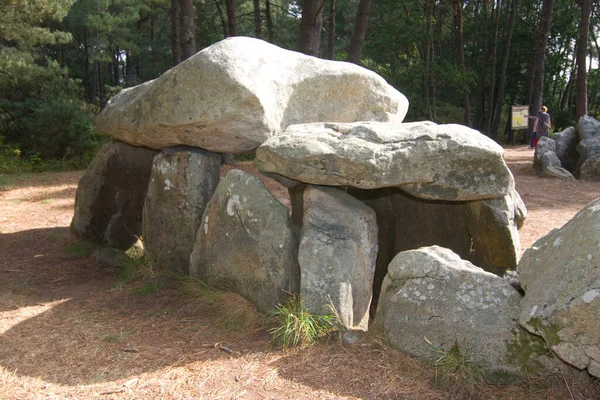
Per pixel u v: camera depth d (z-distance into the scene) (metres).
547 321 2.75
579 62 16.28
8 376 3.14
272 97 4.50
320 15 11.34
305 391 2.98
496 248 4.37
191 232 4.86
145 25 37.28
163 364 3.30
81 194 6.21
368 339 3.54
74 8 27.83
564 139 12.70
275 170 4.01
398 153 3.78
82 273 5.25
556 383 2.97
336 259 3.84
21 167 13.53
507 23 27.50
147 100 4.61
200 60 4.27
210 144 4.66
